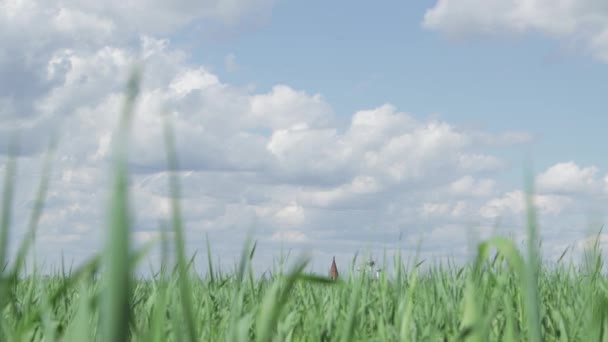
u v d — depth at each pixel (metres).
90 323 2.15
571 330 2.82
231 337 2.04
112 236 0.67
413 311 3.53
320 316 3.35
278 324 2.78
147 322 2.41
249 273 3.44
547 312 3.50
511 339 2.28
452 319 3.25
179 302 2.57
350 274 3.56
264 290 3.87
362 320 3.20
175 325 1.47
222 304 3.77
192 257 2.61
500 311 2.96
